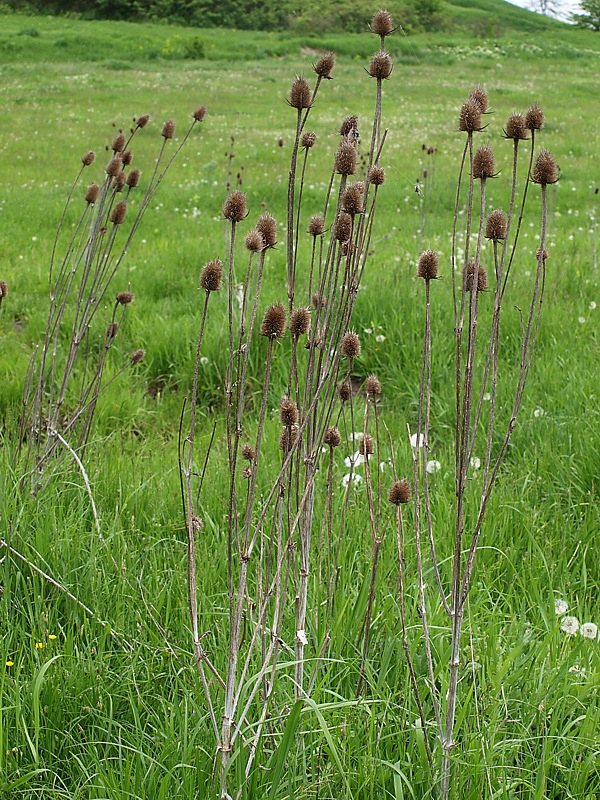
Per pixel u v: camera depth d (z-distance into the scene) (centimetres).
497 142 1744
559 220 1118
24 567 343
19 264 861
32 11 5094
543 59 4172
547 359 596
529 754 263
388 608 313
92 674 287
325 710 264
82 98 2538
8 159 1538
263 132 1900
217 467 440
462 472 224
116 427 528
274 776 225
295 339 230
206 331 637
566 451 469
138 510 403
